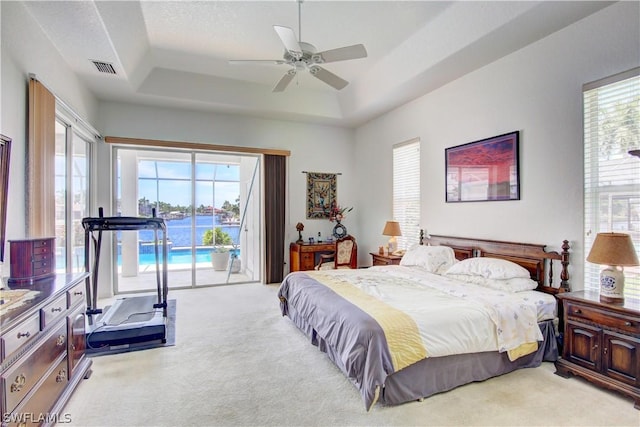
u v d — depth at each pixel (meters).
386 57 4.12
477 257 3.61
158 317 3.56
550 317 2.76
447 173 4.19
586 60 2.75
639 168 2.48
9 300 1.74
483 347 2.39
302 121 5.95
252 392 2.33
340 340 2.36
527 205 3.24
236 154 5.74
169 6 3.08
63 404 2.03
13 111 2.38
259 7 3.11
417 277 3.51
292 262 5.88
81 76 3.86
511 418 2.03
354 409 2.13
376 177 5.78
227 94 4.89
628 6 2.49
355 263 5.53
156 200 5.46
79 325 2.43
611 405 2.16
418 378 2.21
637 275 2.51
